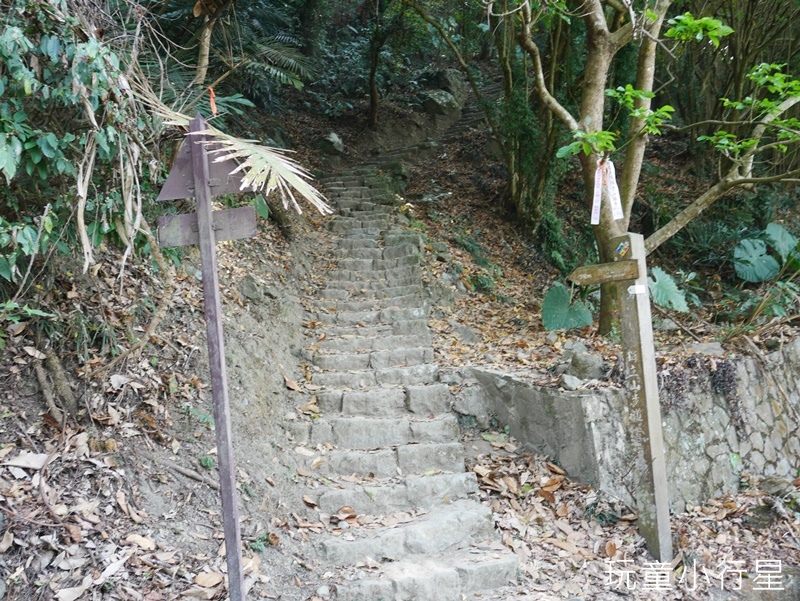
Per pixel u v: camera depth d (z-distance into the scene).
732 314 6.79
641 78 5.43
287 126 10.98
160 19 5.19
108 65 2.59
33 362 3.38
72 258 3.85
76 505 2.94
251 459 3.81
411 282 6.67
